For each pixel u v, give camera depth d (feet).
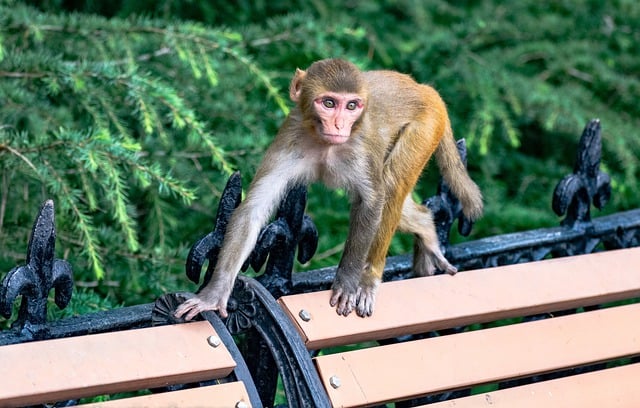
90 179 21.15
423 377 14.67
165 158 24.56
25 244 22.82
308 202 28.53
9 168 20.75
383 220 18.02
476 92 29.76
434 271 18.33
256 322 14.61
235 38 24.77
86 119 24.23
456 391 16.78
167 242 24.77
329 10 32.58
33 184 23.24
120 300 23.20
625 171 31.68
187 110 21.57
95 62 22.53
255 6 33.60
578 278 17.21
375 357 14.62
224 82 26.78
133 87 21.38
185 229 27.07
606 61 34.71
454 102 31.07
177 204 27.04
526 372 15.42
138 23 24.75
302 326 14.65
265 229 15.42
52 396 12.51
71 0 33.06
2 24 23.40
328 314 15.05
